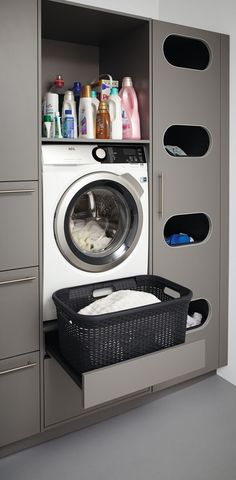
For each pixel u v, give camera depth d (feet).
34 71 5.64
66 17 6.34
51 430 6.55
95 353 5.19
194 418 7.03
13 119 5.55
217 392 7.80
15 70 5.49
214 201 7.77
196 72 7.21
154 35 6.66
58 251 6.13
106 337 5.21
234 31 7.48
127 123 6.81
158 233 7.13
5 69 5.42
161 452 6.23
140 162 6.79
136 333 5.43
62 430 6.64
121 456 6.15
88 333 5.08
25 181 5.73
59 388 6.38
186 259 7.53
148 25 6.59
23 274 5.87
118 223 7.04
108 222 6.96
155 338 5.62
